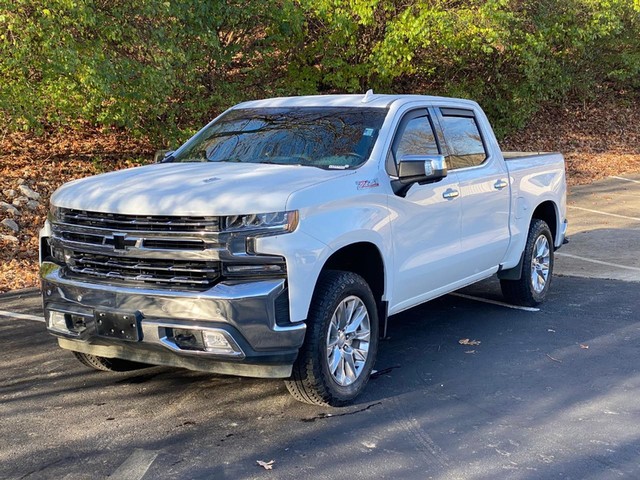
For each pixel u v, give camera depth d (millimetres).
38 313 7520
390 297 5527
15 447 4449
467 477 4070
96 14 10875
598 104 23094
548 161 8125
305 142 5754
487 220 6801
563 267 9812
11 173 12320
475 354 6246
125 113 12102
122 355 4914
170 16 12023
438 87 18812
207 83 14062
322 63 15570
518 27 17562
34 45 10578
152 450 4406
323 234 4727
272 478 4047
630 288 8633
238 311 4398
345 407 5086
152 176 5129
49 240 5102
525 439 4578
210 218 4457
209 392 5379
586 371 5820
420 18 14820
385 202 5371
